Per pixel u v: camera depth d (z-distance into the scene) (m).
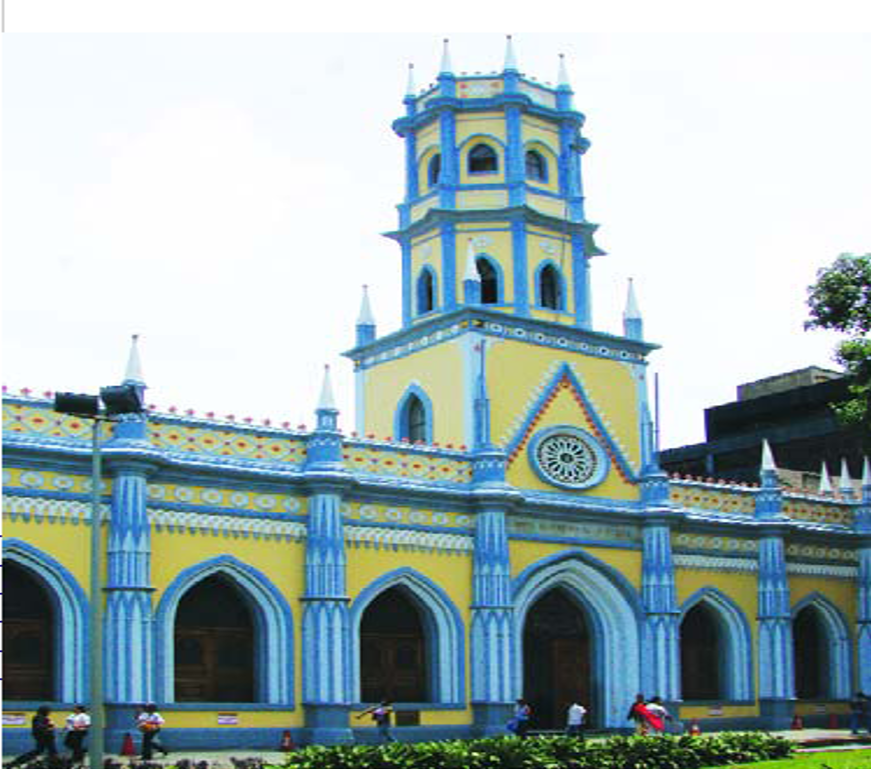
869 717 43.94
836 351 36.78
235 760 27.56
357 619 34.34
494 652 36.06
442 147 41.81
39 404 30.20
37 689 29.67
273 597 33.03
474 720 36.03
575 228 42.50
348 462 35.19
